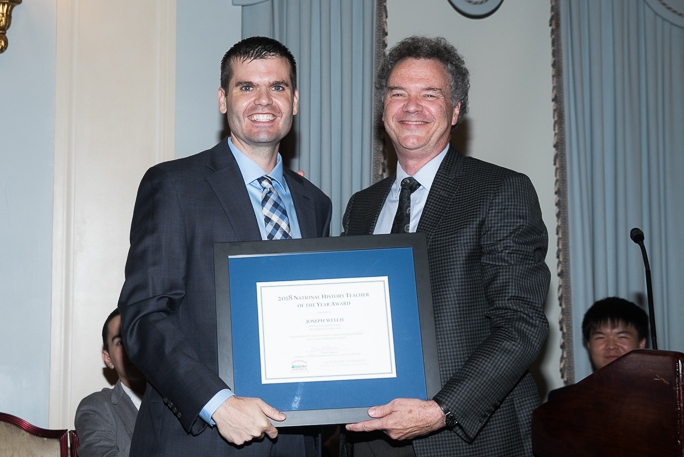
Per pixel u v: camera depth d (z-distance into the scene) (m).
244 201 2.04
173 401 1.84
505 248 1.99
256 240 1.96
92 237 3.39
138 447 1.98
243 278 1.91
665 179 3.99
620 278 3.90
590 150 3.94
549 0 3.98
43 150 3.39
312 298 1.91
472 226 2.02
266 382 1.87
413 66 2.21
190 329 1.95
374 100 3.68
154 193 2.00
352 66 3.73
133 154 3.45
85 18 3.45
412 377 1.89
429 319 1.91
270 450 1.94
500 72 3.93
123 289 1.95
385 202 2.36
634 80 3.97
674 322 3.95
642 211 3.96
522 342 1.91
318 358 1.89
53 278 3.34
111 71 3.46
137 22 3.50
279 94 2.12
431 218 2.08
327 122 3.66
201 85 3.56
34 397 3.31
